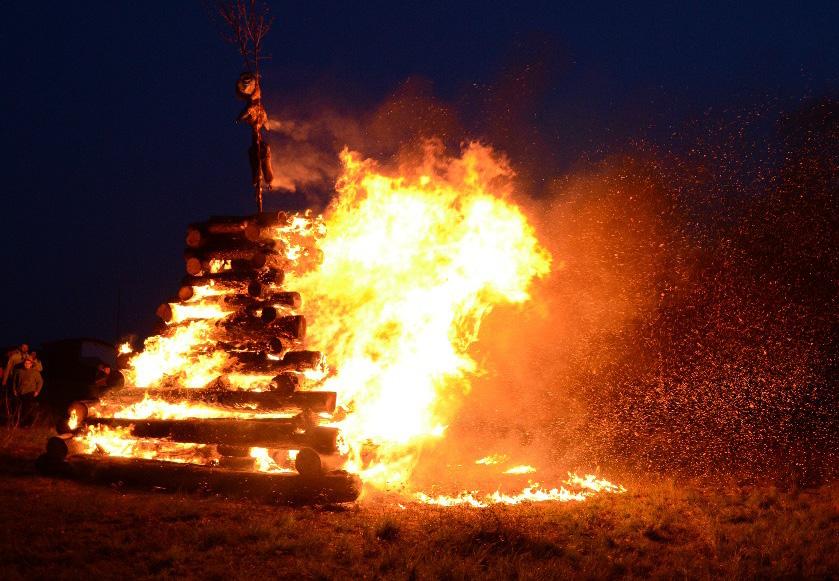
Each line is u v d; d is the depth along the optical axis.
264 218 10.09
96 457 9.58
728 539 7.42
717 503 8.89
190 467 9.05
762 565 6.75
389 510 8.34
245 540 6.90
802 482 10.25
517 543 7.05
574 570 6.48
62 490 8.71
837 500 9.20
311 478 8.45
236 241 10.40
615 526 7.93
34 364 14.46
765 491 9.60
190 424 9.39
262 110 10.98
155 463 9.28
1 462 10.12
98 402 10.27
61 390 16.56
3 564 6.02
